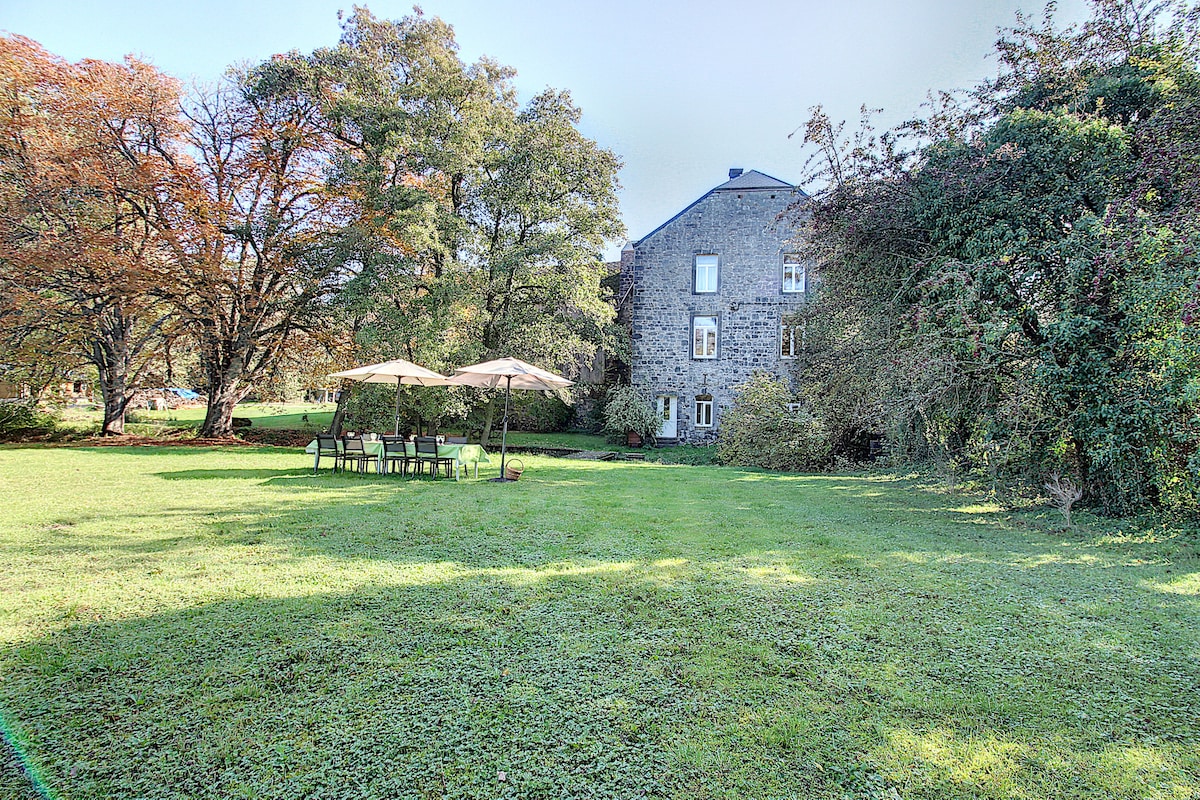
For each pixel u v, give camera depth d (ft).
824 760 8.12
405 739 8.49
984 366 24.64
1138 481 23.25
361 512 25.23
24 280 51.26
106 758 7.93
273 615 13.14
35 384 61.57
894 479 40.32
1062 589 15.57
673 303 73.05
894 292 29.99
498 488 33.88
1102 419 23.38
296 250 59.72
